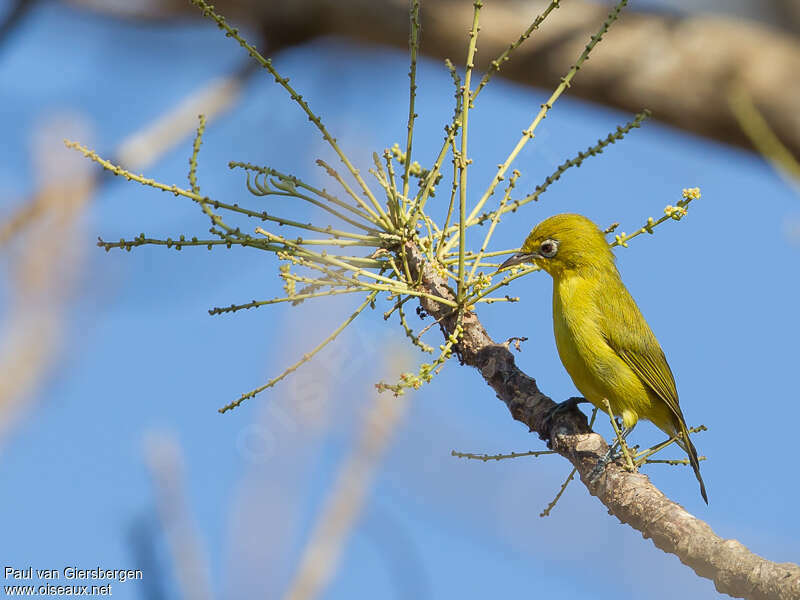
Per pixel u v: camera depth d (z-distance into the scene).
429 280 9.38
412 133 9.10
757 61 14.05
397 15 14.24
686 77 14.16
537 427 8.98
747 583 6.77
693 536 7.15
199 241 8.39
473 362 9.47
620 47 14.38
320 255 8.78
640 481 7.79
